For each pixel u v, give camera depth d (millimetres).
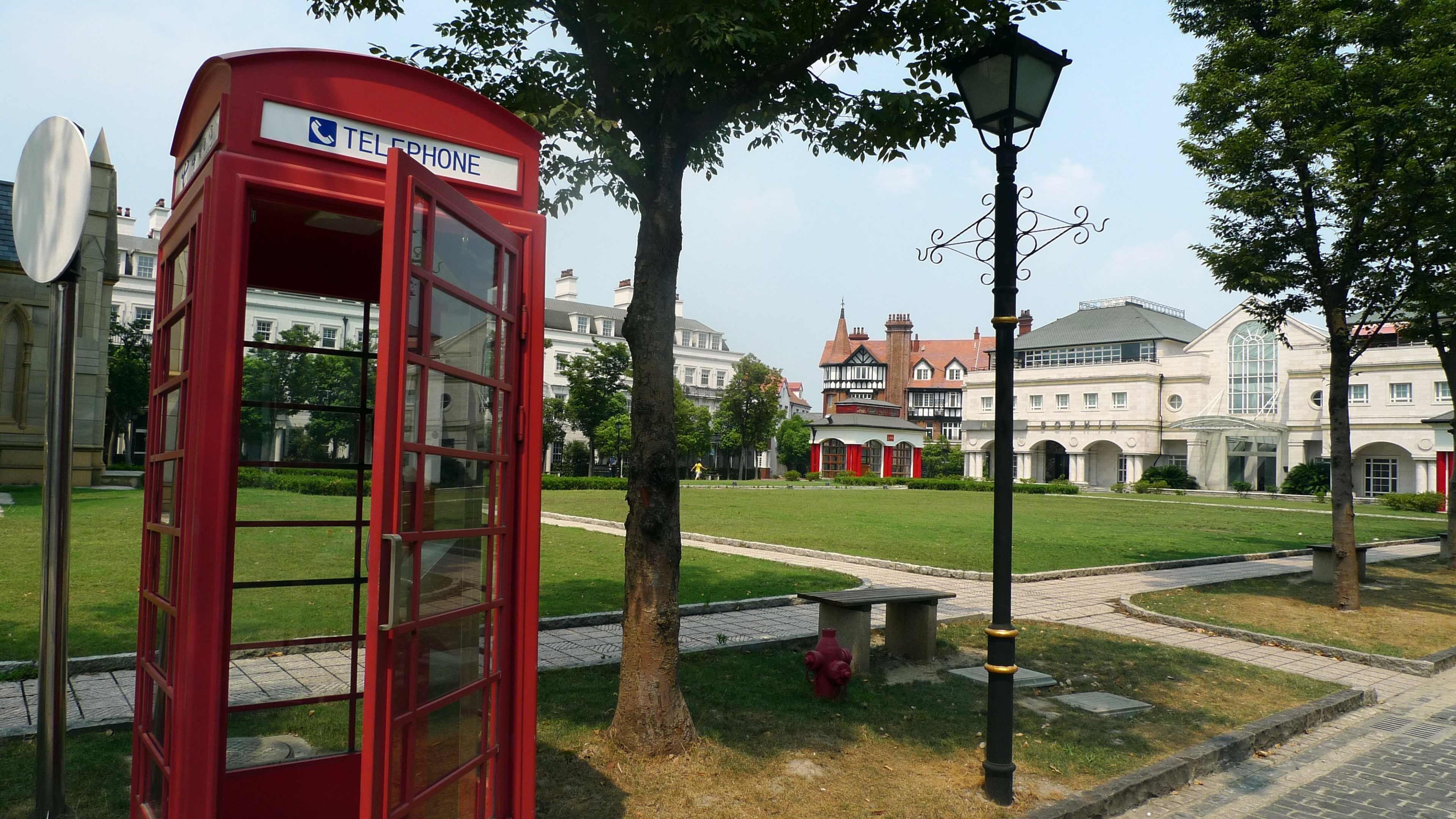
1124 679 7473
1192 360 55688
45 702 3576
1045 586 12977
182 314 3121
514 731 3520
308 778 3871
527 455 3553
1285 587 13477
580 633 8227
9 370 22469
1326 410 48219
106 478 26094
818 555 15172
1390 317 11820
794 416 79000
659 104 5395
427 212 2787
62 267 3246
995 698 4723
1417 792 5457
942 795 4715
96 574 9578
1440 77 10172
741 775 4758
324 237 3867
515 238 3490
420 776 2838
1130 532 22422
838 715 5914
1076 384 59531
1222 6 12031
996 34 5211
